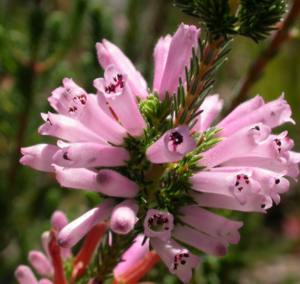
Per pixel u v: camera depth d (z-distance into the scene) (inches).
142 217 5.6
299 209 20.5
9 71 11.5
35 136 11.9
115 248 6.1
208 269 10.1
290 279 17.2
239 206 5.4
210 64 5.3
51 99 5.4
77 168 5.4
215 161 5.4
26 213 12.5
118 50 5.9
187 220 5.5
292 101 18.0
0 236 12.2
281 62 18.1
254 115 5.5
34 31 11.1
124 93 5.1
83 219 5.4
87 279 6.4
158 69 5.9
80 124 5.4
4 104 11.6
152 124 5.6
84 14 11.2
